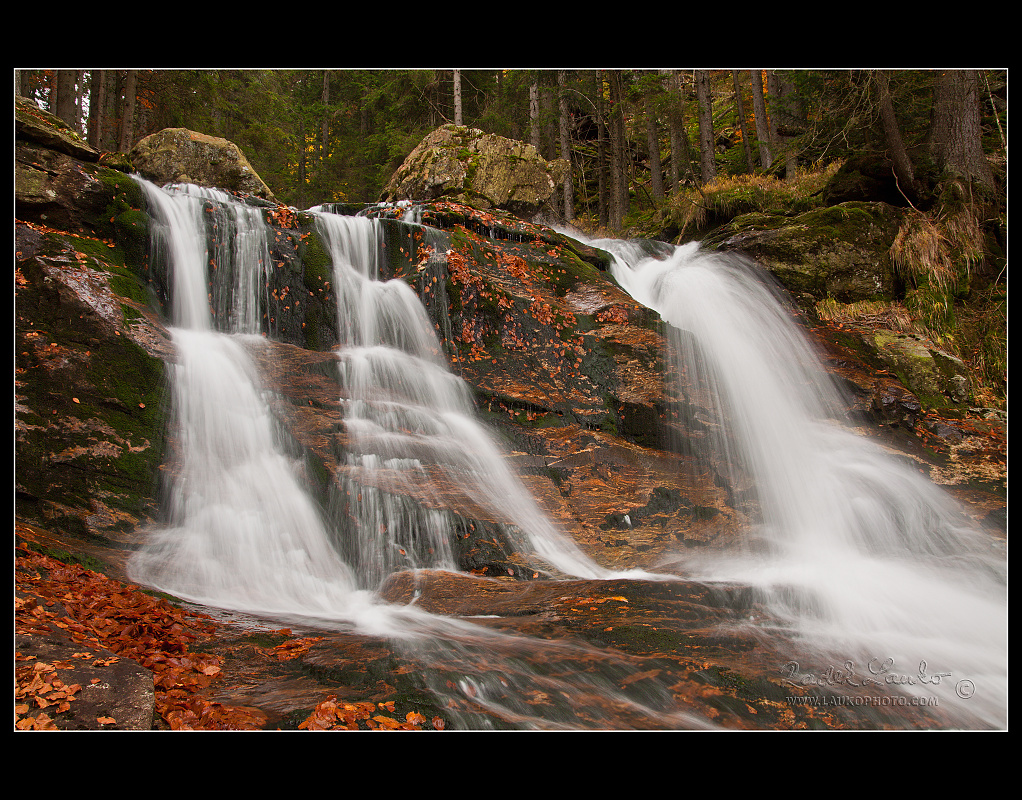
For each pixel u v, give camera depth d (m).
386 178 25.44
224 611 5.07
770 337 11.88
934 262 12.77
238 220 9.56
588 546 7.20
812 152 18.62
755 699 3.98
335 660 4.10
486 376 9.78
